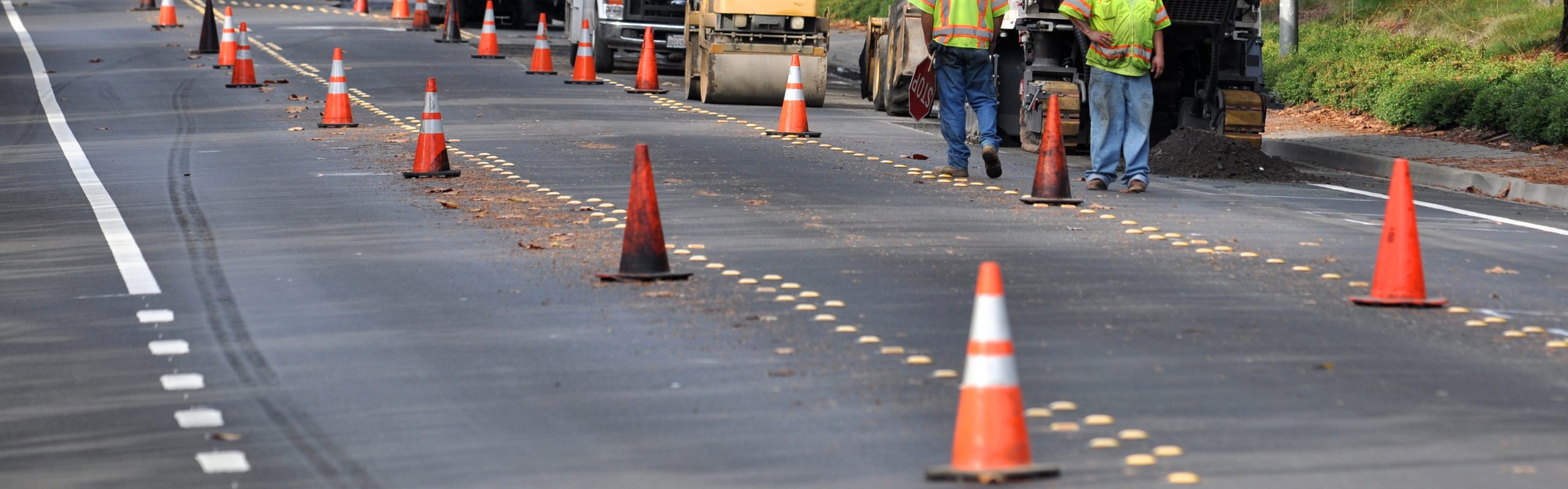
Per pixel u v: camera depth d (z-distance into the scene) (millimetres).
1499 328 24078
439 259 29328
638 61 89938
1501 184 44188
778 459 17266
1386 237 25688
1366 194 41406
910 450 17531
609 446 17844
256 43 91500
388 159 45125
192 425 19000
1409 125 59125
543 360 21766
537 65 78000
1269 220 35156
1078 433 18203
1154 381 20578
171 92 66000
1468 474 16734
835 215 34406
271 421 19109
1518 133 52906
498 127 53969
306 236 32156
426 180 40469
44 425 19094
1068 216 34781
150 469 17312
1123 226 33406
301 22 111000
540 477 16781
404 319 24359
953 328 23609
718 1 65312
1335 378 20844
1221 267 28797
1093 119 39500
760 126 56375
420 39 99375
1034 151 50188
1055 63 51125
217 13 116500
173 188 39469
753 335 23078
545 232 32281
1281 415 19016
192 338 23406
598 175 41344
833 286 26656
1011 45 53312
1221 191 40656
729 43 65000
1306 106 66062
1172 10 47875
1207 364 21547
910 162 45781
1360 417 18953
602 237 31531
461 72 77250
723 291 26281
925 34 40531
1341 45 69562
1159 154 45062
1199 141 44656
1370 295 26375
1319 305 25547
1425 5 76688
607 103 64312
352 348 22625
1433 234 34094
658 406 19422
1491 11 72188
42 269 29078
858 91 78250
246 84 68375
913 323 23953
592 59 74312
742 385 20359
